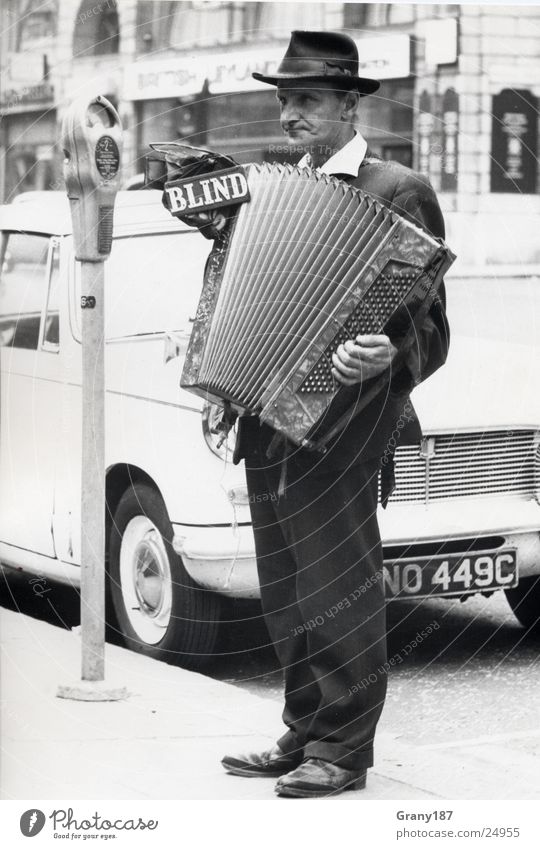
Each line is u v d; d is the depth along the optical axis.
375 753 3.67
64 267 4.87
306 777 3.28
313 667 3.26
